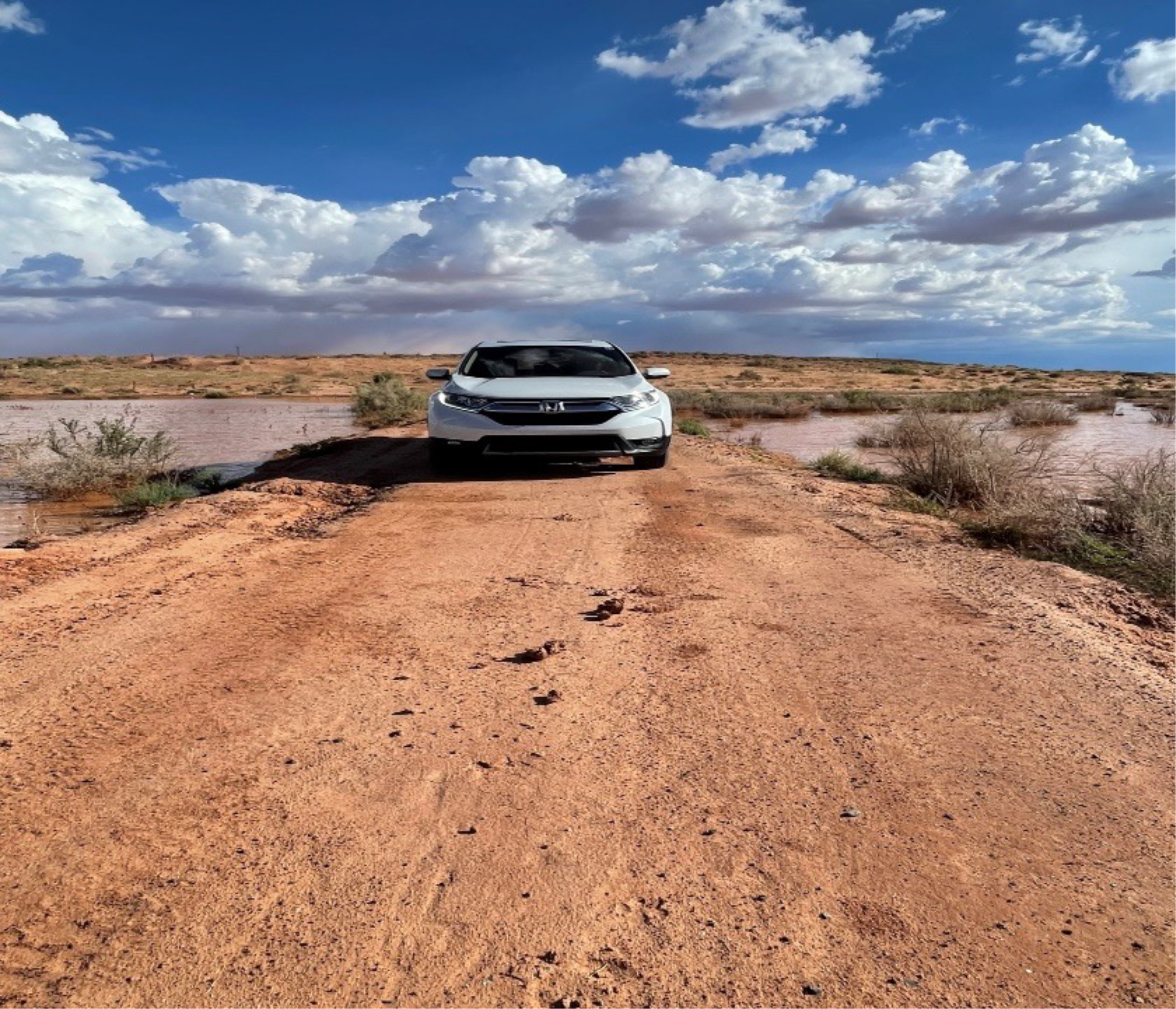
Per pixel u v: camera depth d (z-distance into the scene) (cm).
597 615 459
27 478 1126
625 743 308
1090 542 667
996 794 273
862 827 253
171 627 441
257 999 181
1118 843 245
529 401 966
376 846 240
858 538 661
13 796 268
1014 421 2197
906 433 1102
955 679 370
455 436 974
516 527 708
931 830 251
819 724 324
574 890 221
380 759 294
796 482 973
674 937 203
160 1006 179
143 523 737
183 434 2022
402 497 873
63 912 211
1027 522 690
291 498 868
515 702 344
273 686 360
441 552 617
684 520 735
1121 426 2139
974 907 216
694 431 1758
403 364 8712
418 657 396
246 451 1634
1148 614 483
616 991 185
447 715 331
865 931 206
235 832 247
